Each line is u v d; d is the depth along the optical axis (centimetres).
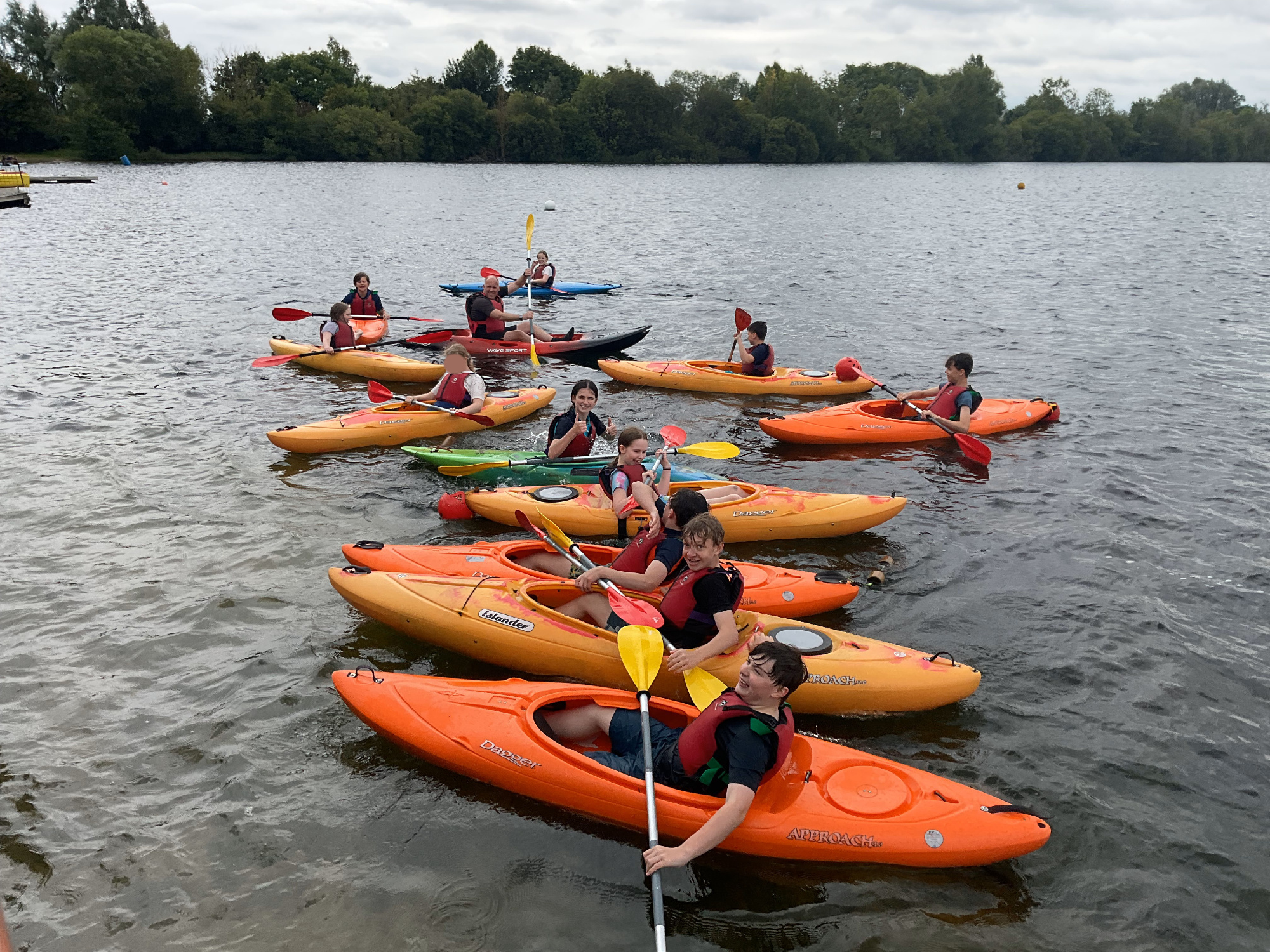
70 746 481
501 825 430
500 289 1415
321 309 1684
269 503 791
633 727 448
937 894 394
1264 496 852
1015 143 11306
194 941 365
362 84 8869
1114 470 915
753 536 741
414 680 489
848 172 8188
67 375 1180
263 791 450
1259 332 1595
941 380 1273
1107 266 2452
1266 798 463
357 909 381
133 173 5719
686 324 1648
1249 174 9181
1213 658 587
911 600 653
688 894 392
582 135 8600
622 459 695
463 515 761
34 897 385
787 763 432
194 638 583
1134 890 402
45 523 742
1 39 8025
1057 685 555
